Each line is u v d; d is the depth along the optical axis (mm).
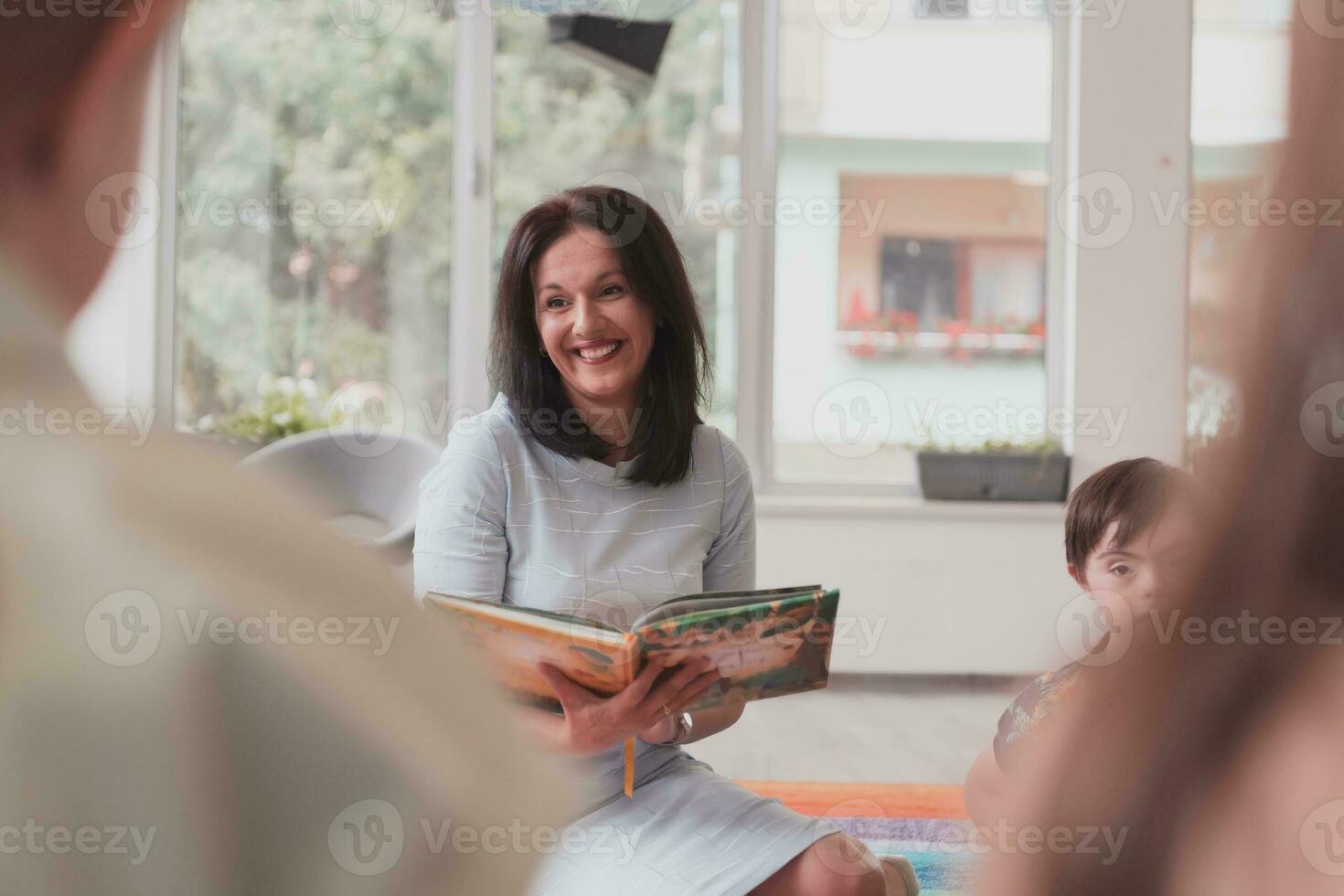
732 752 2941
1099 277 3842
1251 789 273
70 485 281
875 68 3994
